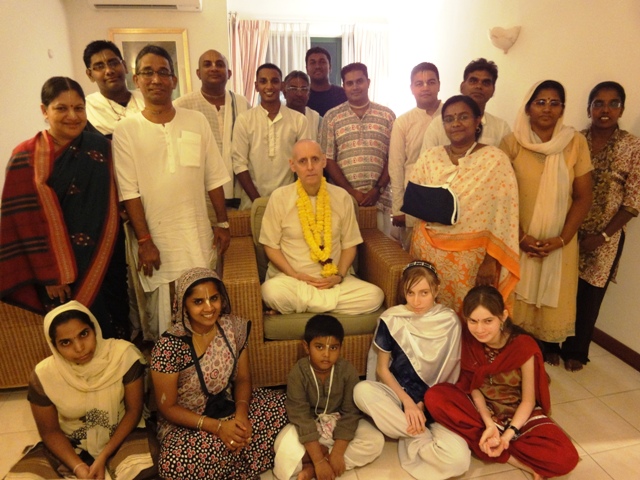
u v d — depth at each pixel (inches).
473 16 150.9
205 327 67.9
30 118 126.0
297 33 215.2
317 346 68.1
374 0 215.3
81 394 64.3
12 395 86.6
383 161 113.7
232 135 109.0
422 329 75.3
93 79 96.3
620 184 86.7
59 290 74.9
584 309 93.4
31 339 82.5
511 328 72.7
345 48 220.7
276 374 83.3
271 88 103.7
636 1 90.4
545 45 117.9
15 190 71.1
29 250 72.2
